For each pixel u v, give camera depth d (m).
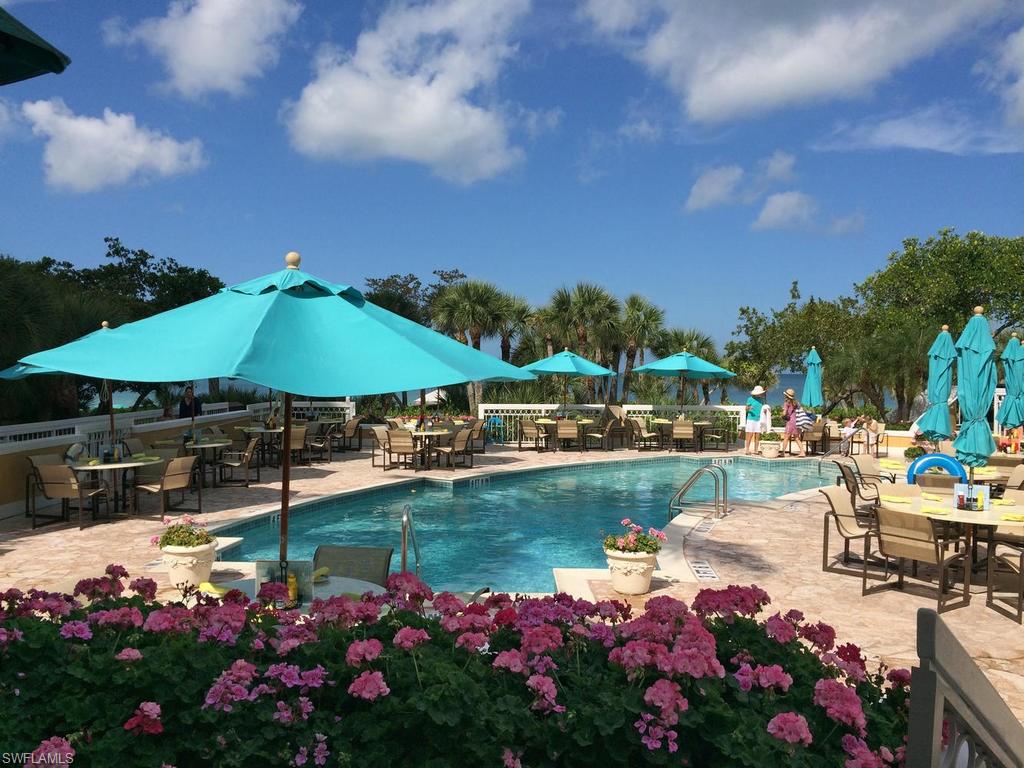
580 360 22.69
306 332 3.95
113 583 3.76
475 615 3.22
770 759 2.38
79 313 18.64
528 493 14.53
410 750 2.55
